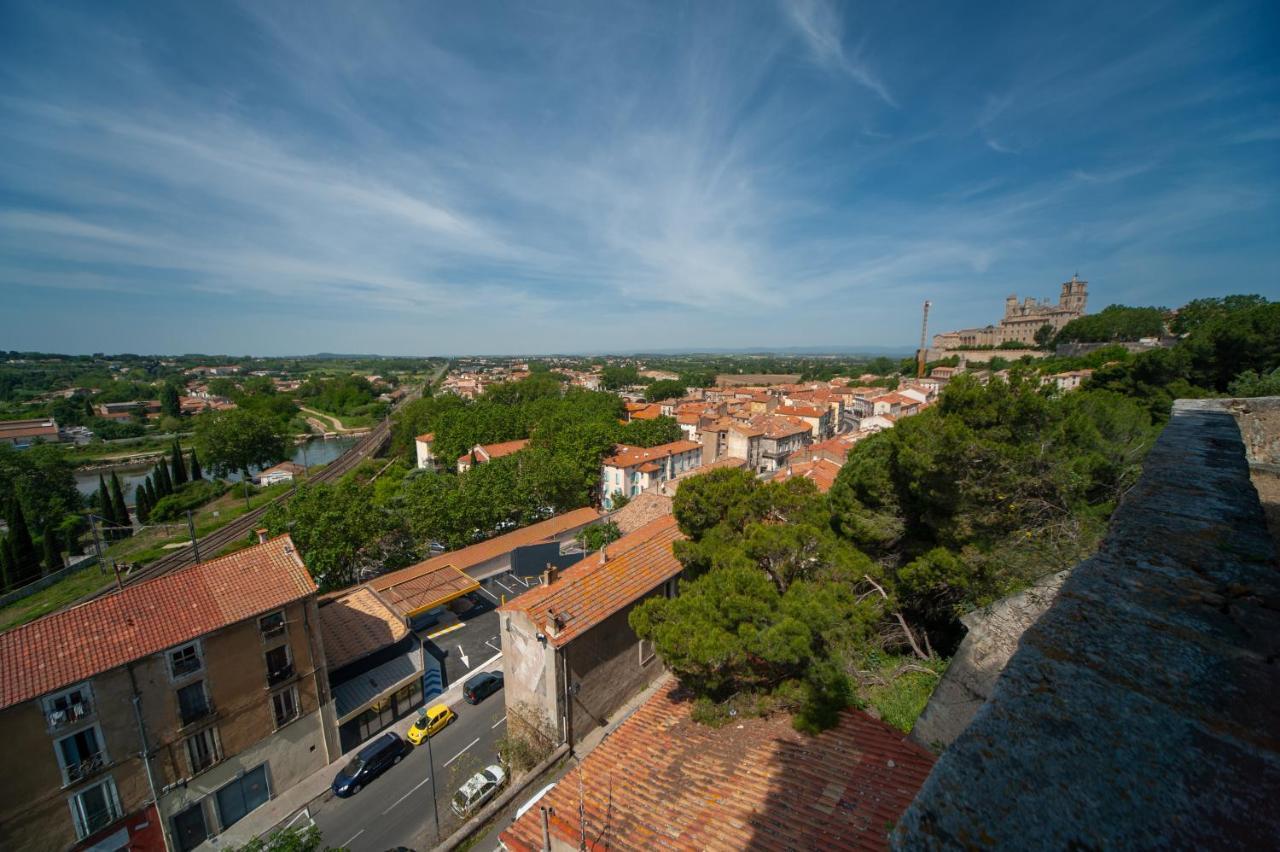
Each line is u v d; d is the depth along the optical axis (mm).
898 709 11555
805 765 10344
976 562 12945
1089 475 14023
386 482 68438
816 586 13531
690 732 12719
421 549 39969
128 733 16578
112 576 44625
